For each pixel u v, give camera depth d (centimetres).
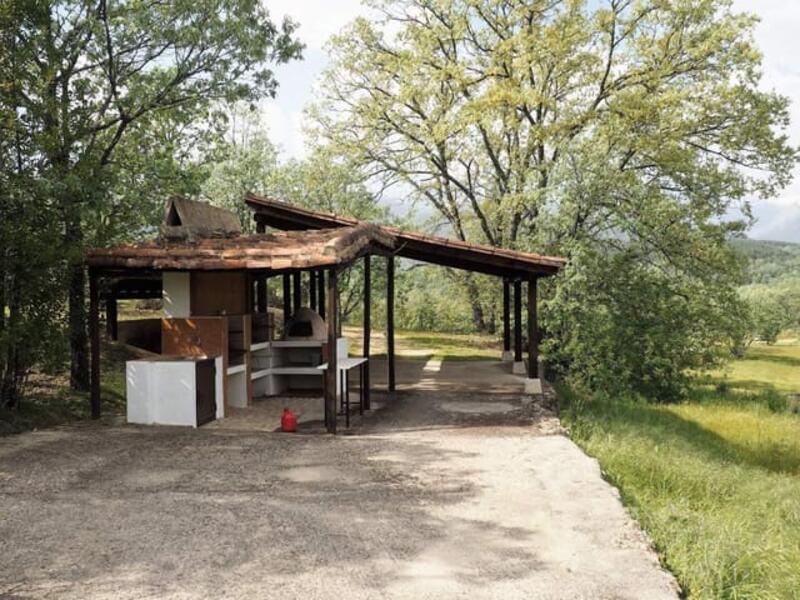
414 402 1226
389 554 475
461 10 2317
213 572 441
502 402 1225
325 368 959
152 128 1409
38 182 895
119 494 617
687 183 2183
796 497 918
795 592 470
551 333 2022
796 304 6538
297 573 440
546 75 2261
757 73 2170
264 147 2528
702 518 663
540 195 2002
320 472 706
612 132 2073
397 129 2466
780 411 1883
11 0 963
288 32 1314
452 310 3266
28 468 710
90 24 1111
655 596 411
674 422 1513
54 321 1012
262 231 1703
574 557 470
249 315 1168
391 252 1340
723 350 2155
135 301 2325
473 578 434
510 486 652
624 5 2202
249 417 1059
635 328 1930
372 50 2466
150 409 980
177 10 1178
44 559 462
